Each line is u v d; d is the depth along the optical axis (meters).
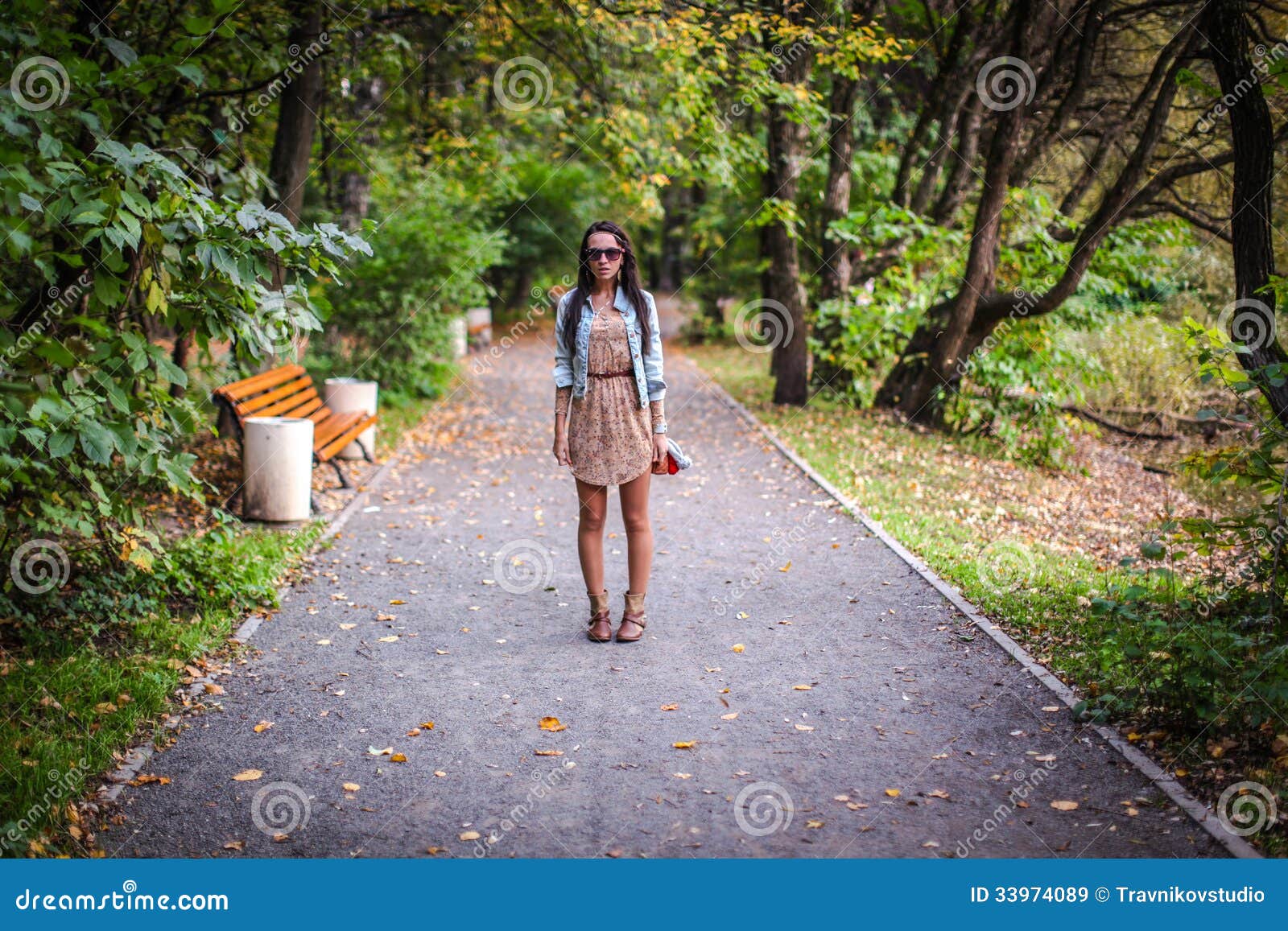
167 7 7.06
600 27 10.22
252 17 7.99
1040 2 10.62
